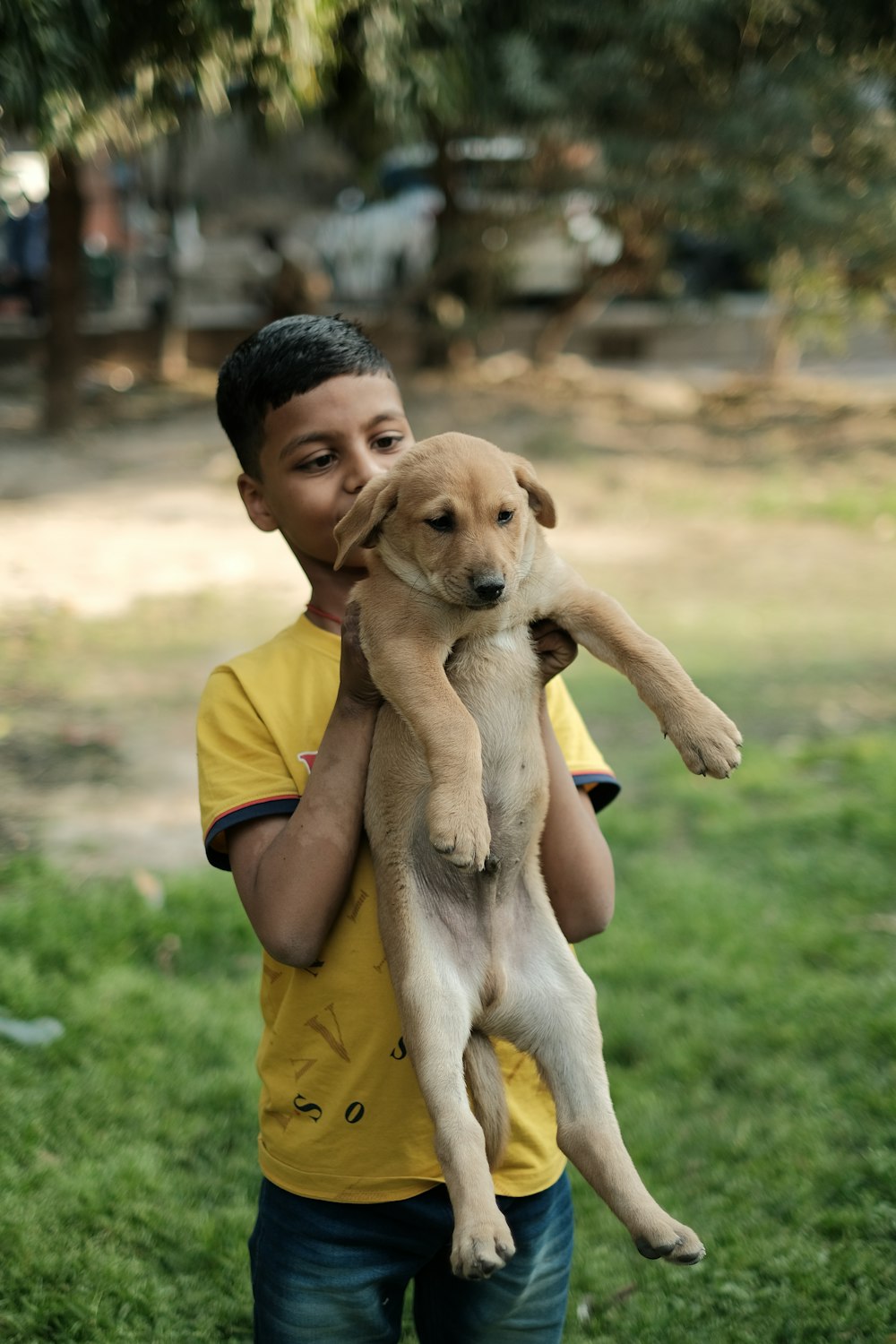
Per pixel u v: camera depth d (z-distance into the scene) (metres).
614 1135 2.15
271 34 4.45
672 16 11.69
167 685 7.31
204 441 14.30
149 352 18.94
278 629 8.31
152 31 4.42
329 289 18.53
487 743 2.34
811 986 4.55
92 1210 3.43
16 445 13.96
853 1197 3.47
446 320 17.17
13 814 5.81
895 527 10.85
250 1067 4.20
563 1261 2.34
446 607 2.36
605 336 20.95
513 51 11.18
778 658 7.85
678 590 9.27
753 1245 3.34
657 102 12.88
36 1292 3.12
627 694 7.43
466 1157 2.04
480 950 2.26
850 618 8.59
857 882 5.26
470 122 12.70
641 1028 4.42
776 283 14.24
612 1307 3.23
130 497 11.84
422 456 2.41
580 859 2.41
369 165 13.18
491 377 17.47
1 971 4.45
